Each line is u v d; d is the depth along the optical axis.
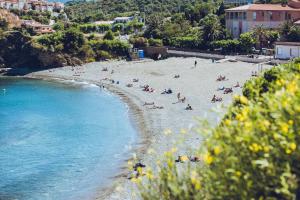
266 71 30.22
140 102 83.12
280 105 9.44
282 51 103.94
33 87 110.81
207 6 161.38
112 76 114.06
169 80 99.31
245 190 9.02
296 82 10.29
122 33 174.25
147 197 10.90
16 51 142.75
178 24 145.38
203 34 126.88
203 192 9.79
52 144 59.25
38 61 139.88
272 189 8.85
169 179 10.38
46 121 74.00
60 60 137.00
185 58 123.25
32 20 188.50
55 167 49.53
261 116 9.72
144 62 128.50
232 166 9.21
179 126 63.16
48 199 40.78
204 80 94.56
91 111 80.06
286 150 8.80
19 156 54.03
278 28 122.12
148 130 62.84
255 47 117.44
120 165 48.59
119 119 71.94
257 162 8.83
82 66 134.12
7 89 109.00
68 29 150.50
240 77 93.19
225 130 9.77
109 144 57.84
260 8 125.56
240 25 128.62
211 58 117.50
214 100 77.38
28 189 43.44
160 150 52.31
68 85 110.94
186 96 83.00
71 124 71.00
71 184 44.22
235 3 163.12
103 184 43.34
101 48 142.62
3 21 155.12
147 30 149.12
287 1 138.75
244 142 9.35
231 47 117.31
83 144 58.59
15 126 70.81
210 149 9.79
